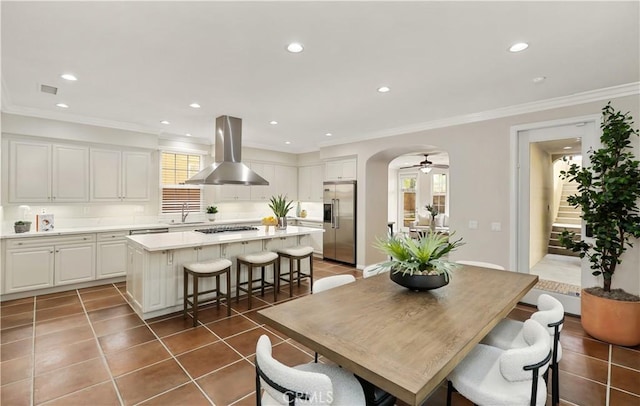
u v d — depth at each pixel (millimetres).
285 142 6527
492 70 2752
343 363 1241
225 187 6477
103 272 4566
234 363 2506
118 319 3348
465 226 4258
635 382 2291
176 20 2002
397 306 1818
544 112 3629
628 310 2789
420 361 1198
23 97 3572
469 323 1572
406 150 5355
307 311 1739
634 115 3080
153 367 2434
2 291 3816
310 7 1862
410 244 2092
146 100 3658
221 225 6090
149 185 5250
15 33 2158
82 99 3633
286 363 2559
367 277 2648
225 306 3812
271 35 2188
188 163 6098
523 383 1512
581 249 3207
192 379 2285
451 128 4434
